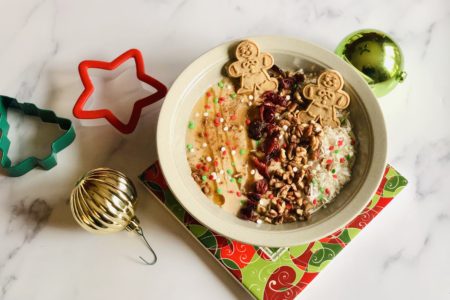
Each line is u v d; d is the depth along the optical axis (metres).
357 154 0.52
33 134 0.56
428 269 0.53
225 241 0.52
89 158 0.56
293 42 0.53
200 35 0.60
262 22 0.61
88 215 0.49
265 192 0.51
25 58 0.59
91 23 0.60
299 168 0.52
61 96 0.58
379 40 0.54
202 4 0.61
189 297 0.52
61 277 0.53
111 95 0.58
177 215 0.53
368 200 0.48
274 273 0.52
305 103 0.54
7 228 0.54
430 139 0.57
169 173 0.49
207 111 0.54
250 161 0.53
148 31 0.60
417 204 0.55
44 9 0.60
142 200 0.55
